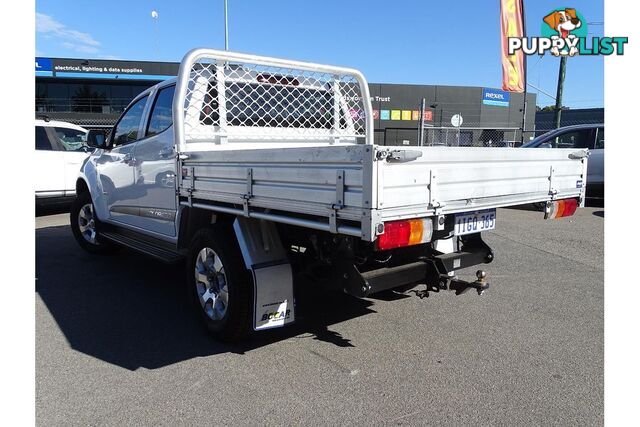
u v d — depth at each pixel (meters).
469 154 3.03
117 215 5.70
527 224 8.97
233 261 3.54
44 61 30.75
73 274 5.69
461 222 3.23
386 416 2.73
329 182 2.64
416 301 4.72
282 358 3.48
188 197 3.98
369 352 3.57
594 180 11.28
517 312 4.43
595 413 2.75
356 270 3.17
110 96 31.94
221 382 3.12
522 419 2.70
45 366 3.33
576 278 5.57
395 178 2.56
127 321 4.21
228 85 4.46
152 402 2.88
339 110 5.37
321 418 2.71
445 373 3.24
